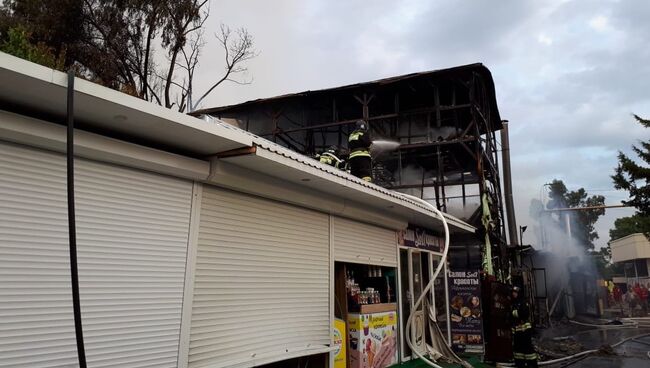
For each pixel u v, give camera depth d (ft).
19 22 49.16
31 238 12.64
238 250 18.86
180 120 14.02
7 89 11.45
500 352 36.65
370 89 54.08
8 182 12.39
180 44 62.64
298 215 22.67
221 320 17.58
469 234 48.29
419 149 52.24
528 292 65.82
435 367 29.14
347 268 29.37
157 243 15.70
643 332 65.57
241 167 18.47
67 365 12.87
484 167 51.85
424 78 51.52
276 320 20.25
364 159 32.22
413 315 31.60
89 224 13.92
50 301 12.75
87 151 13.80
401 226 32.65
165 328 15.49
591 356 43.47
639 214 76.89
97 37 57.57
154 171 15.94
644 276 143.13
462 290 39.29
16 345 11.95
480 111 51.90
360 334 26.43
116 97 12.28
